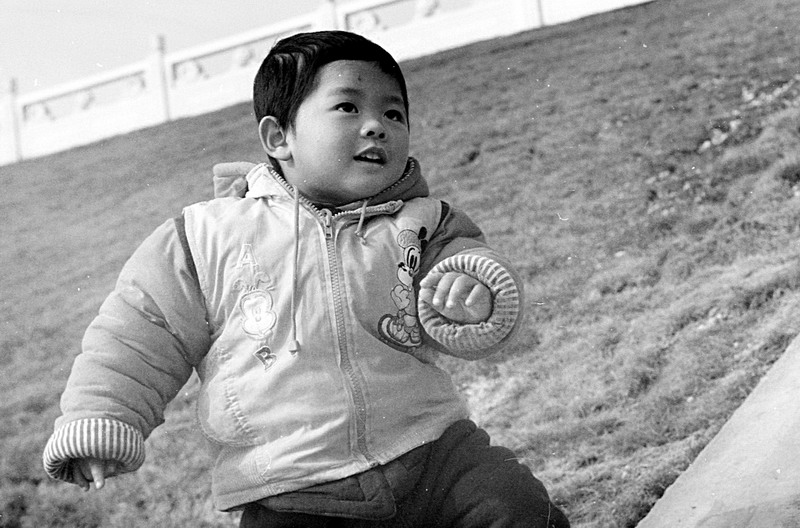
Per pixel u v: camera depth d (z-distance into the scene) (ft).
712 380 10.65
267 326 5.33
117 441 5.10
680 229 15.05
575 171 19.10
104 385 5.24
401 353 5.42
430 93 28.17
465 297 5.15
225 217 5.62
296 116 5.68
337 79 5.64
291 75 5.72
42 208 35.04
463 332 5.21
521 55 28.55
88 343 5.39
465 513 5.16
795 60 19.95
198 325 5.48
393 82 5.78
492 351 5.44
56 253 30.35
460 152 22.80
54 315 25.31
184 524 12.94
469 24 32.81
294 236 5.49
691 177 16.62
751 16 23.70
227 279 5.45
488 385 12.67
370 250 5.51
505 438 11.19
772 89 18.97
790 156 15.71
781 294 11.78
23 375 21.58
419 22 33.68
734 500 7.32
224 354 5.40
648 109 20.58
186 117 39.81
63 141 42.57
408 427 5.32
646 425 10.29
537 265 15.67
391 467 5.19
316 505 5.14
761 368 10.43
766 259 13.08
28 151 43.09
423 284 5.22
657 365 11.48
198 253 5.53
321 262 5.43
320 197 5.71
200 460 14.05
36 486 15.02
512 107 24.61
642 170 17.79
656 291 13.51
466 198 20.02
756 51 21.25
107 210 32.91
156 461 14.29
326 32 5.89
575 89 23.97
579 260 15.35
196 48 40.04
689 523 7.29
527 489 5.18
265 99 5.85
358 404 5.22
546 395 11.90
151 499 13.51
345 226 5.57
